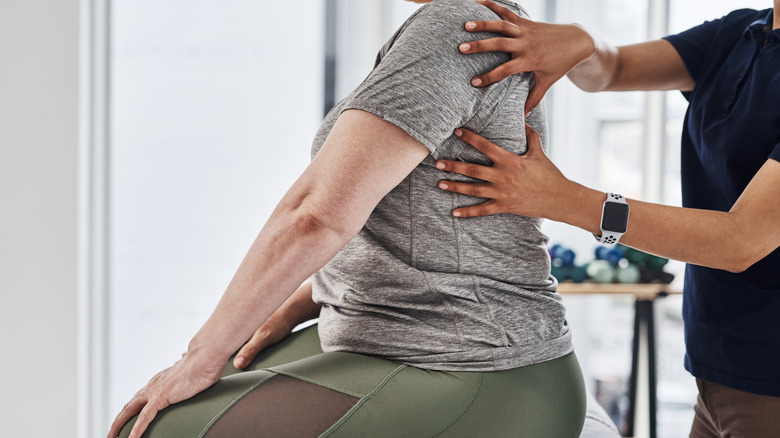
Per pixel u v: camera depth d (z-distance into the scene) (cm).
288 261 84
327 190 83
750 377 120
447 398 90
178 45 297
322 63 306
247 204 304
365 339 97
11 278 234
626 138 316
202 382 89
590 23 311
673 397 305
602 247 275
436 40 89
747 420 122
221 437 85
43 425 237
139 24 294
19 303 234
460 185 93
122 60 294
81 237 238
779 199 101
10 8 228
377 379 90
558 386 99
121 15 293
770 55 118
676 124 305
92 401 252
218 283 302
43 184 233
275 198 305
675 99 304
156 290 299
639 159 315
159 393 90
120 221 296
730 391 124
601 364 316
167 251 300
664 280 263
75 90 232
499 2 106
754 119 115
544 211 97
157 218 298
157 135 297
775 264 117
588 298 315
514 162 94
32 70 230
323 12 304
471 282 94
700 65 140
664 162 305
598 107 315
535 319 99
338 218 83
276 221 86
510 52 95
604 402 311
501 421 92
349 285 100
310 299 132
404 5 294
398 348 95
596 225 99
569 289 256
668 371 306
